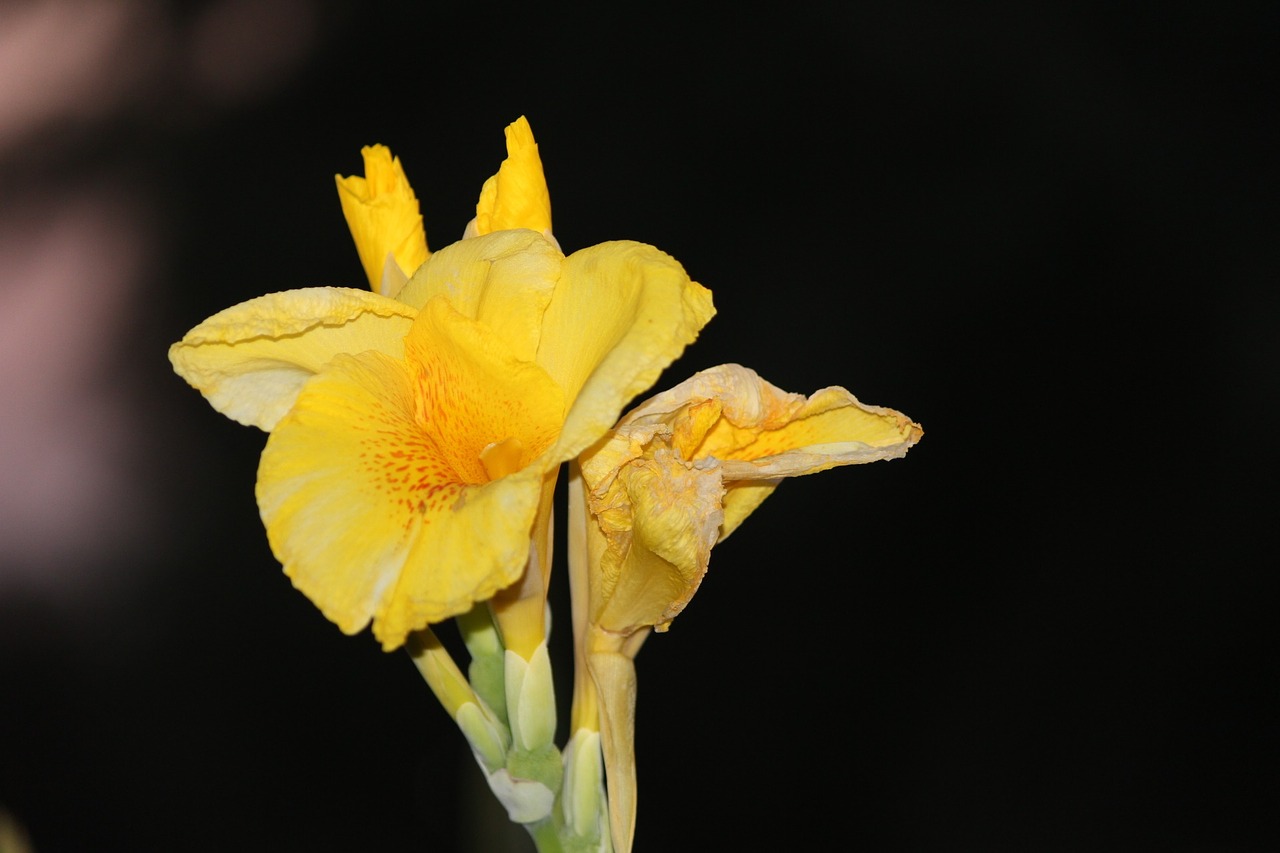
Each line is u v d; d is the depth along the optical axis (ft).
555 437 2.77
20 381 5.92
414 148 6.70
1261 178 6.21
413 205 2.96
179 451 5.59
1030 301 5.97
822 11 7.07
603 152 6.71
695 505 2.78
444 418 2.79
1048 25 6.84
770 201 6.46
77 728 4.69
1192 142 6.38
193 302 6.18
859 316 6.01
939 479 5.43
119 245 6.41
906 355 5.87
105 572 5.18
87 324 6.10
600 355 2.73
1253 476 5.37
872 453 2.85
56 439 5.68
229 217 6.48
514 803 2.82
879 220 6.35
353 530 2.70
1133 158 6.37
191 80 6.99
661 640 4.90
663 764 4.61
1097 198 6.27
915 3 7.01
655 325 2.69
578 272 2.77
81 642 4.96
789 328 6.00
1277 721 4.71
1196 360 5.72
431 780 4.51
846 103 6.81
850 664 4.88
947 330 5.94
